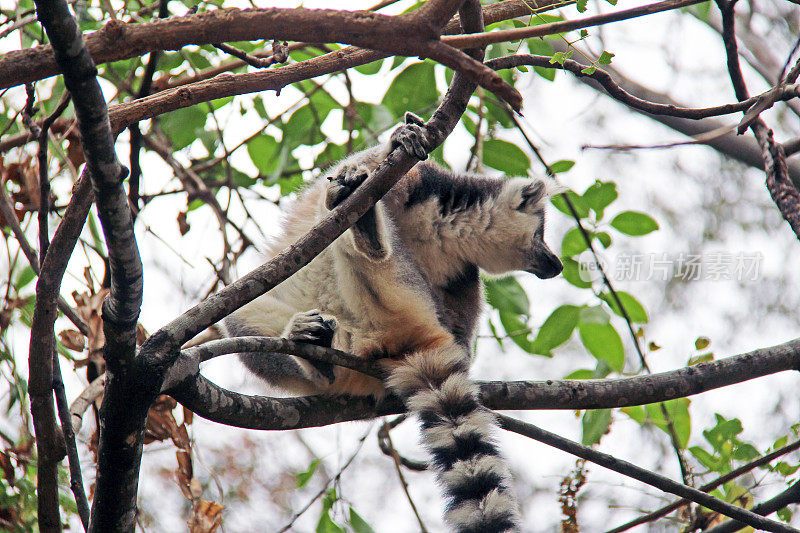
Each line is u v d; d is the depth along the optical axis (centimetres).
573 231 1100
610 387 845
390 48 524
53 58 539
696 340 924
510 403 837
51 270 632
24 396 847
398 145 710
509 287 1133
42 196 740
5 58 534
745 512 782
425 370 838
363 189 628
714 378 848
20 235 763
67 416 691
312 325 798
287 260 608
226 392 733
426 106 1126
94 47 532
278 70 732
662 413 989
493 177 1063
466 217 998
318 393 869
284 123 1202
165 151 1123
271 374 938
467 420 802
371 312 843
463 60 500
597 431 929
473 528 725
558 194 1103
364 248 782
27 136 920
